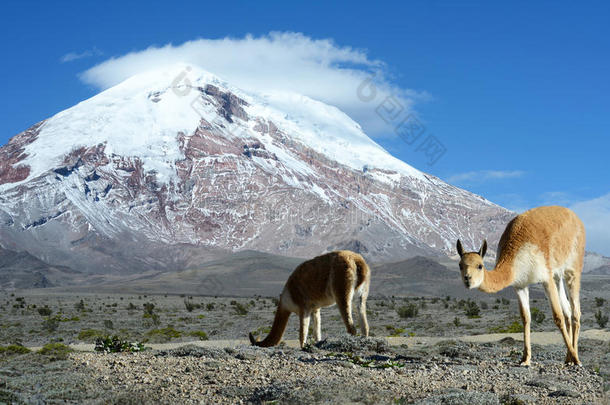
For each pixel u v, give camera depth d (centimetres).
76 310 7144
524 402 955
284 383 1044
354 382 1073
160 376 1156
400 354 1527
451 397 936
